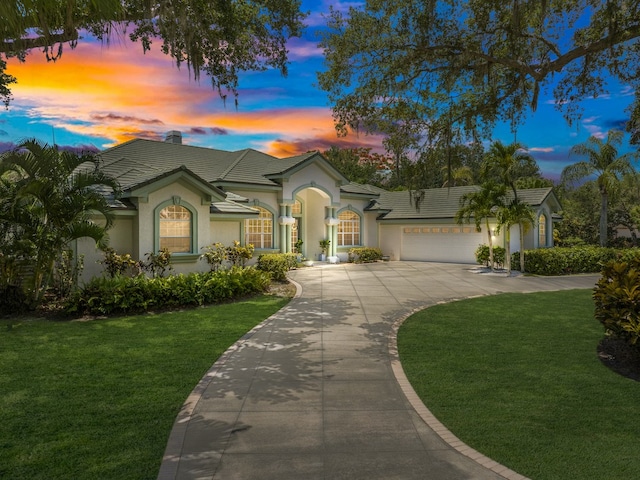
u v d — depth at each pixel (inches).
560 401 231.0
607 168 1037.8
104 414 212.1
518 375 272.2
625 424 203.3
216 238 697.6
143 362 293.3
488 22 403.5
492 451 178.5
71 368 279.6
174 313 449.7
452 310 479.5
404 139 448.5
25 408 217.9
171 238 613.3
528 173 1462.8
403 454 176.9
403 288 636.7
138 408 219.6
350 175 1817.2
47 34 206.7
